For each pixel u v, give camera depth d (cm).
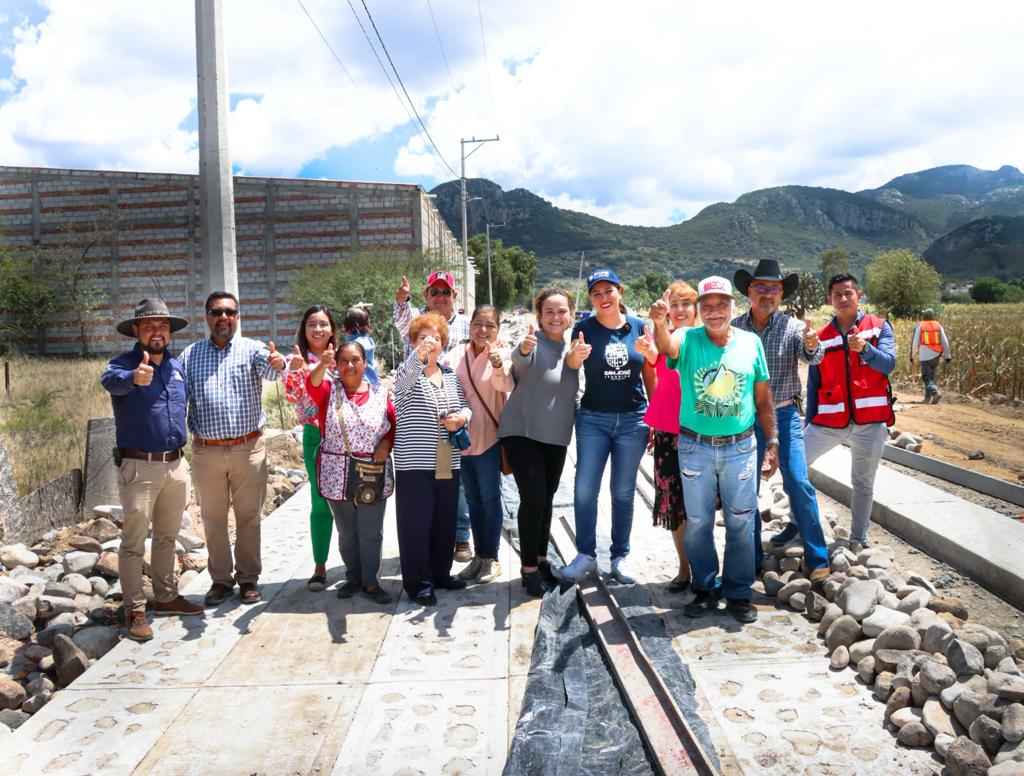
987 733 302
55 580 552
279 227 2800
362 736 346
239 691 391
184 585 550
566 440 508
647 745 329
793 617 464
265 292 2812
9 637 476
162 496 478
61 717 367
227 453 498
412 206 2786
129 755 334
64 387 1407
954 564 511
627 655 404
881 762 311
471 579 547
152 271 2834
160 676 409
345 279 2339
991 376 1398
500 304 8219
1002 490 667
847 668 394
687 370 454
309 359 540
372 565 509
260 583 550
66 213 2816
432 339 489
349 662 422
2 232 2819
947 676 336
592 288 502
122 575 461
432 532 523
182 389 484
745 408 445
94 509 664
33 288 2731
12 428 949
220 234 820
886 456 859
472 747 337
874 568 487
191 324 2844
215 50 809
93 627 476
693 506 460
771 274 503
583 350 472
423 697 382
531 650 432
